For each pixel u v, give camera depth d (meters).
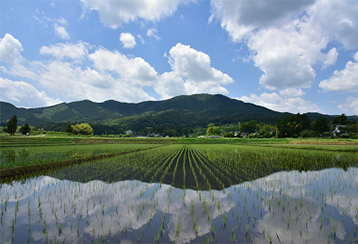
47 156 18.56
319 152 26.47
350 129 76.44
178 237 4.82
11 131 89.81
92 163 16.88
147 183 10.02
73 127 124.62
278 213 6.31
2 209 6.53
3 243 4.53
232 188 9.16
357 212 6.39
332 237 4.85
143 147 38.22
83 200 7.43
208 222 5.68
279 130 96.75
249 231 5.16
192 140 74.81
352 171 13.31
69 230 5.13
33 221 5.66
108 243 4.53
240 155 23.44
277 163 16.91
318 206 6.91
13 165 12.44
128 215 6.07
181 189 8.98
